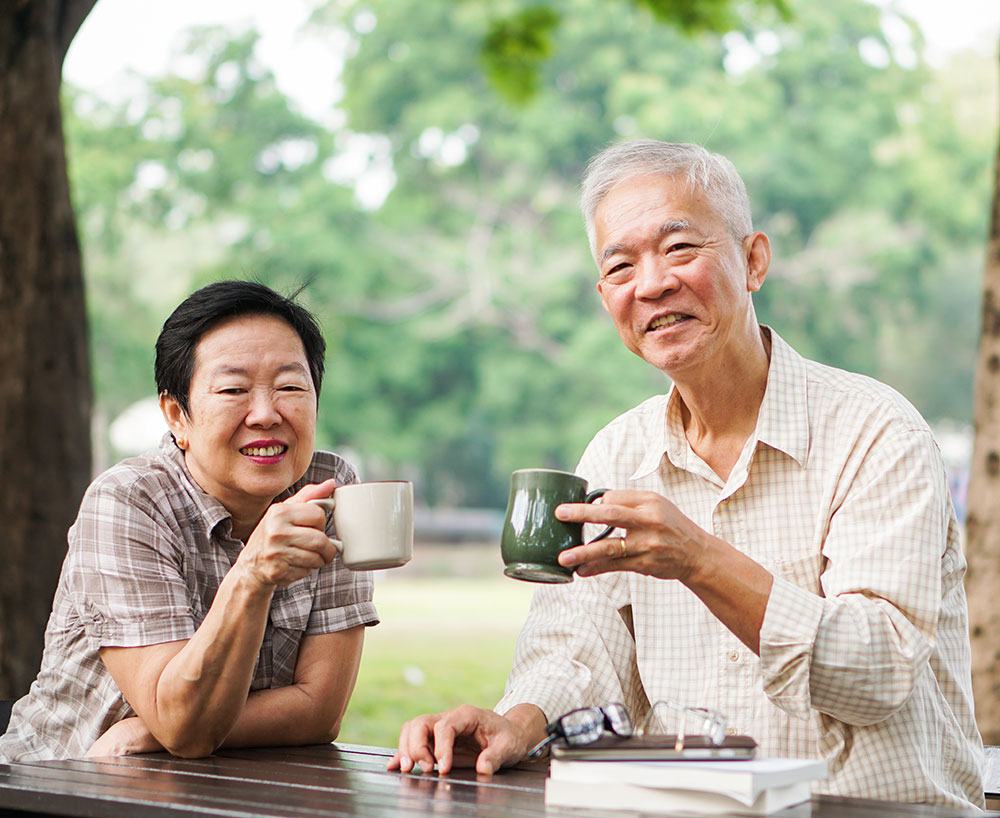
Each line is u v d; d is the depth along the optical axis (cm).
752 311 223
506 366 2438
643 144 220
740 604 188
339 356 2441
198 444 224
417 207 2511
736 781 157
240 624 201
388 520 196
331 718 237
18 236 382
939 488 206
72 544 228
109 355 2542
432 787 182
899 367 2662
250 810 162
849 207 2456
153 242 2572
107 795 172
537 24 660
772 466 219
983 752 234
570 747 168
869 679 190
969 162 2488
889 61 2498
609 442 240
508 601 1466
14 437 375
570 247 2417
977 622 370
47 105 391
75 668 230
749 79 2416
